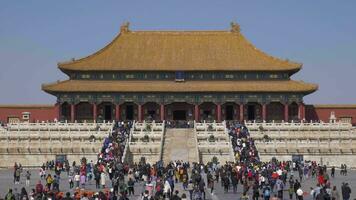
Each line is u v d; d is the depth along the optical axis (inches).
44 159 5017.2
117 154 4527.6
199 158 4648.1
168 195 2753.4
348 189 2615.7
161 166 3875.5
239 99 6678.2
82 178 3457.2
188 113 6815.9
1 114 6815.9
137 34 7504.9
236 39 7455.7
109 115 6830.7
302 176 4101.9
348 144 5142.7
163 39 7460.6
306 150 5054.1
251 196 3038.9
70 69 6806.1
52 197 2452.0
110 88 6638.8
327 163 5064.0
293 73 7126.0
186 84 6796.3
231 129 5364.2
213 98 6668.3
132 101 6658.5
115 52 7190.0
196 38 7480.3
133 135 5167.3
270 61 7037.4
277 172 3408.0
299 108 6688.0
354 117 6899.6
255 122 5930.1
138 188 3405.5
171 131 5383.9
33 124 5497.1
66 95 6653.5
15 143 5059.1
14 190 3208.7
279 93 6683.1
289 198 2992.1
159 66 6924.2
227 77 6914.4
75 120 6624.0
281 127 5600.4
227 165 3767.2
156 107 6815.9
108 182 3730.3
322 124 5600.4
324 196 2440.9
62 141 5064.0
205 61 7047.2
